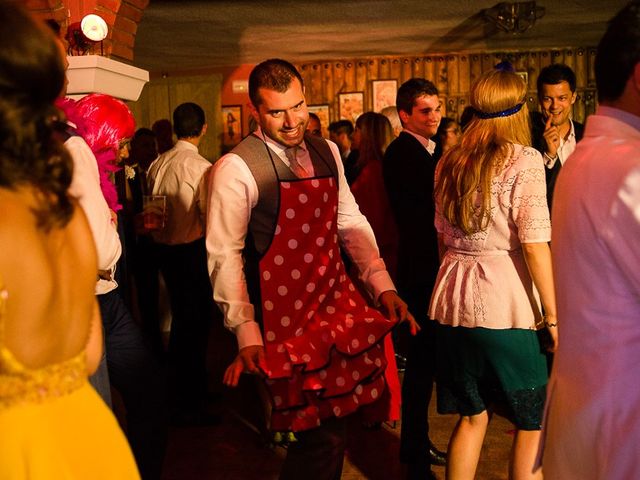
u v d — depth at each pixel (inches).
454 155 106.3
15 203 51.8
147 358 114.6
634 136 67.1
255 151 102.4
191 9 285.3
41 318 53.3
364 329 105.0
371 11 302.7
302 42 364.2
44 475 52.8
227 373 99.3
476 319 103.7
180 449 153.6
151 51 372.2
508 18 301.4
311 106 422.9
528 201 99.0
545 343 103.5
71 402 55.8
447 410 111.6
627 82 66.4
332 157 108.4
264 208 102.3
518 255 103.7
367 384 105.7
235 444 155.8
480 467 140.1
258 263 103.3
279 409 100.1
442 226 113.7
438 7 302.0
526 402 104.3
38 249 52.6
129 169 165.8
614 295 65.7
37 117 51.3
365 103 418.9
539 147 135.9
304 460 103.7
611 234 64.4
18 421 52.6
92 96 111.2
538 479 105.8
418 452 130.3
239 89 432.1
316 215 104.2
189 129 177.3
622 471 65.9
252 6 284.4
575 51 401.7
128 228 175.0
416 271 134.1
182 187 171.6
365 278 112.7
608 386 66.1
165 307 233.8
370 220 180.2
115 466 58.2
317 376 101.0
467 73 409.7
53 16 180.2
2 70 49.7
